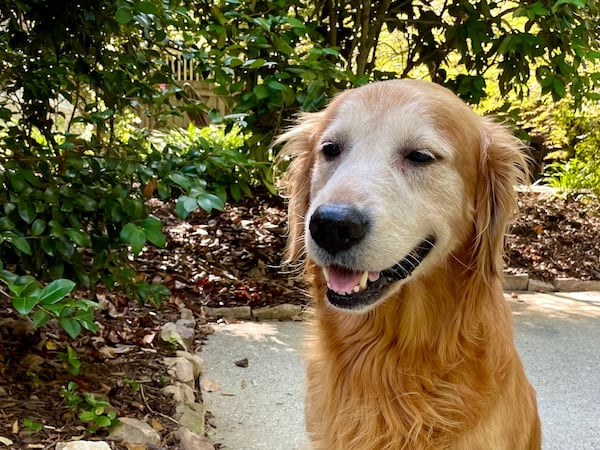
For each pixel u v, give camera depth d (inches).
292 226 24.3
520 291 53.5
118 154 29.3
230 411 31.2
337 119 20.9
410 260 19.5
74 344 32.8
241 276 48.7
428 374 20.6
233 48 35.1
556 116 72.2
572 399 34.5
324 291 22.3
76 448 22.5
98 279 29.2
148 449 24.8
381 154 19.6
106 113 29.3
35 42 30.5
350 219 17.7
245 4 41.0
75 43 31.0
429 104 20.1
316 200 19.1
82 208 25.7
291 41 40.9
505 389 21.0
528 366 38.4
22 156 27.6
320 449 22.4
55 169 29.8
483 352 20.6
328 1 52.1
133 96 33.5
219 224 57.4
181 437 25.9
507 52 46.6
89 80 31.8
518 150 21.8
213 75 36.5
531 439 23.7
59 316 20.8
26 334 32.1
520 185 21.9
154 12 26.2
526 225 62.4
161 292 29.5
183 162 27.1
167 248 51.7
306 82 39.8
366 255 18.1
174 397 29.4
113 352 33.0
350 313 21.3
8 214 24.4
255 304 44.8
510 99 71.1
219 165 27.9
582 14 44.0
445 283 20.5
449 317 20.5
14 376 28.0
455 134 20.2
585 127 71.8
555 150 87.6
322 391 22.4
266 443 28.5
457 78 48.5
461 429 20.4
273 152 43.1
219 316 43.5
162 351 34.6
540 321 46.1
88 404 26.2
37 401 26.3
